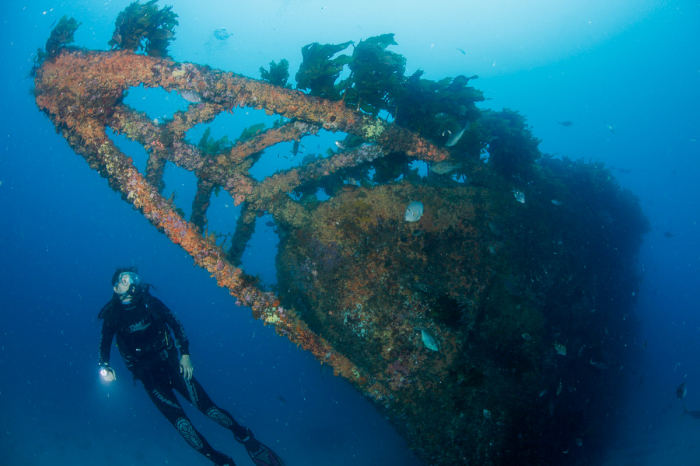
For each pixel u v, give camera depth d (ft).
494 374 15.52
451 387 14.35
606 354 22.65
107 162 12.55
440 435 14.11
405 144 15.96
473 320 15.34
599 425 22.56
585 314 21.11
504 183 18.22
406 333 14.65
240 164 15.49
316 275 15.47
